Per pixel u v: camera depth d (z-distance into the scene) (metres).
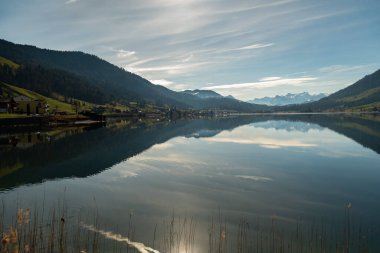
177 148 92.00
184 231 31.28
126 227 32.19
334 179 53.19
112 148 91.31
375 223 32.97
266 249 26.92
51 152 82.19
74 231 30.64
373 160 70.06
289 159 72.38
